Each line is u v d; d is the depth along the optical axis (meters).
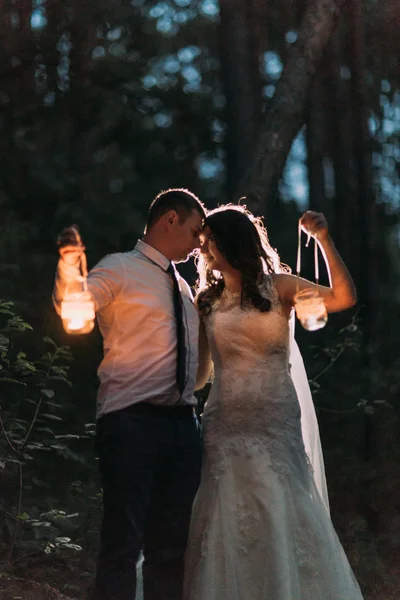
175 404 4.74
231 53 16.12
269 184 8.70
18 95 14.12
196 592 4.85
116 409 4.64
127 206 14.72
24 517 6.69
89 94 15.12
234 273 5.11
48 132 14.58
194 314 4.93
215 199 18.92
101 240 14.06
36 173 13.86
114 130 16.78
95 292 4.54
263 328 5.01
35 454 9.34
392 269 16.97
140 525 4.60
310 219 4.93
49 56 14.37
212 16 19.72
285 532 4.84
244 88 16.05
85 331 4.14
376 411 10.42
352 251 16.34
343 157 16.61
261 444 4.96
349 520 9.13
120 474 4.58
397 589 7.27
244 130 15.96
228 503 4.91
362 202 14.70
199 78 19.55
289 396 5.05
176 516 4.78
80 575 6.74
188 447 4.77
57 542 6.59
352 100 15.02
